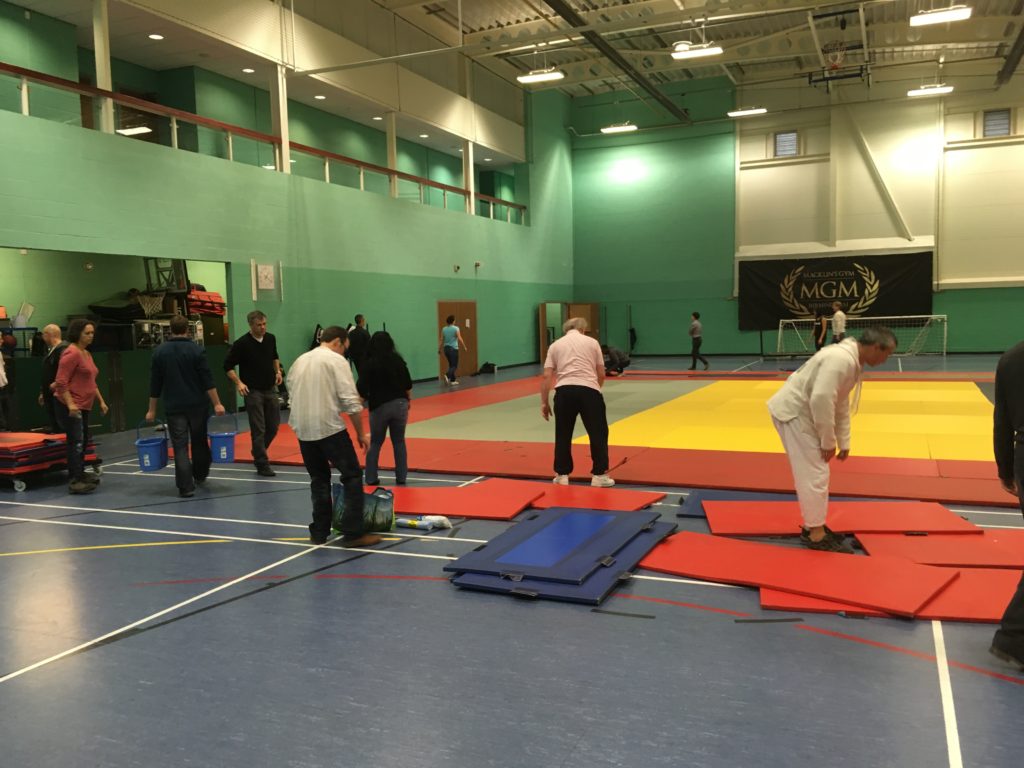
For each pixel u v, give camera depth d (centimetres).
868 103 2303
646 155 2588
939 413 1060
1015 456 333
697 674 324
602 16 1786
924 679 314
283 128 1453
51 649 365
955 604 383
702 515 571
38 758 270
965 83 2202
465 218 2070
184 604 422
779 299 2447
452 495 641
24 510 657
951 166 2242
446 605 412
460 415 1202
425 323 1895
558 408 684
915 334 2309
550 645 357
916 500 598
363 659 347
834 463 735
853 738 271
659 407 1209
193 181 1256
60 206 1042
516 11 1784
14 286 1358
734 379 1680
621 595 419
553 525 522
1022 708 289
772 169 2434
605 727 282
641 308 2636
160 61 1412
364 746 273
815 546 478
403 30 1825
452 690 315
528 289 2414
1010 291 2211
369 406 706
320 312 1545
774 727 280
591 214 2683
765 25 1912
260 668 340
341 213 1606
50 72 1202
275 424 802
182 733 285
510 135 2311
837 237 2367
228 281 1335
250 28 1368
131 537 561
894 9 1808
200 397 707
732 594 415
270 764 263
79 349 728
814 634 362
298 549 521
